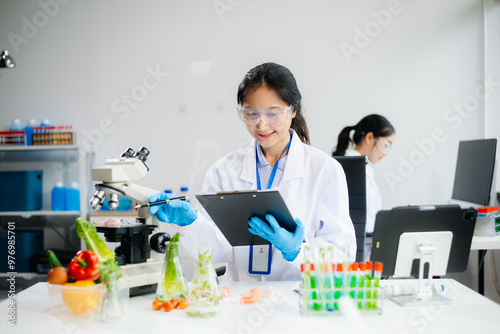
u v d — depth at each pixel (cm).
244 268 184
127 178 152
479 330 124
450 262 160
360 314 135
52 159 435
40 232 415
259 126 167
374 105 410
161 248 156
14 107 432
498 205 370
